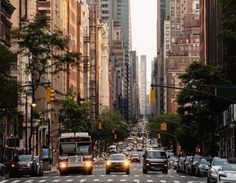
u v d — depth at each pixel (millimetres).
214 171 45594
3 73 61781
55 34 78625
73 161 65125
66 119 112562
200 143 104688
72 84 163375
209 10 131375
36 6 120125
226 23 65438
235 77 93125
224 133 105188
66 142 65438
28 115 100812
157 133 185750
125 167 68375
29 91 85812
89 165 65438
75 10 173000
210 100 88312
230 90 75562
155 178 58094
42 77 105312
